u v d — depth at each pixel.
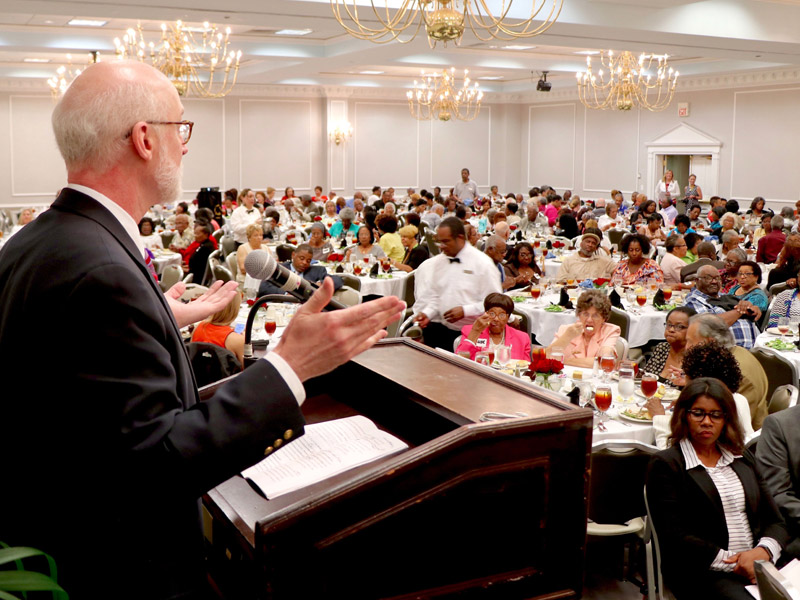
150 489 1.02
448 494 1.12
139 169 1.20
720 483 2.98
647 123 20.08
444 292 5.51
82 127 1.16
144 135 1.19
